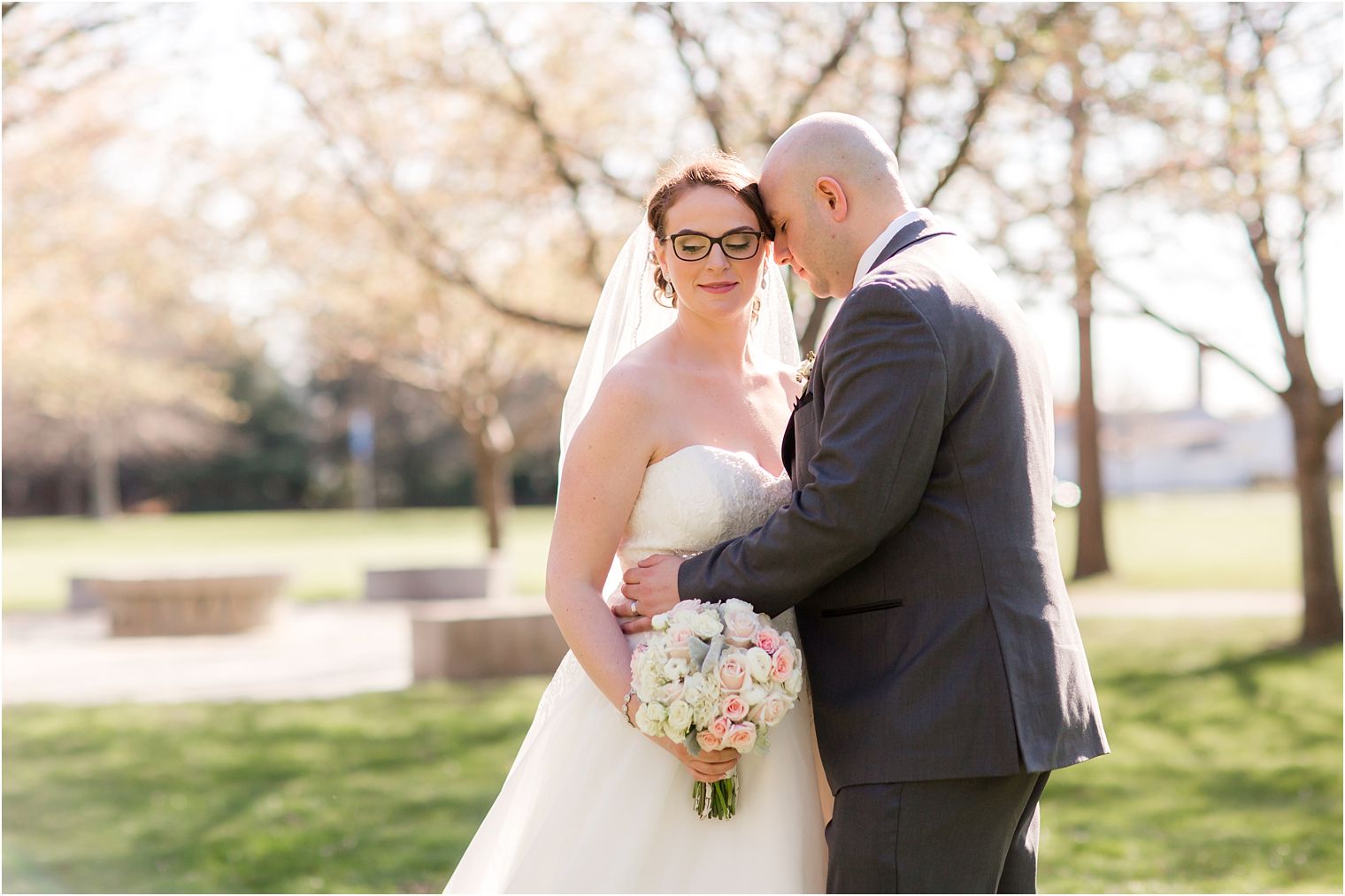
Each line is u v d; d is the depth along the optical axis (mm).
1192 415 66250
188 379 23234
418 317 13594
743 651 2359
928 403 2279
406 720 7965
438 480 53125
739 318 2760
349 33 8344
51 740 7516
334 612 15297
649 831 2588
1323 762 6492
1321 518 10328
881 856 2332
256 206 11445
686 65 7805
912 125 7781
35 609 16906
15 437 39875
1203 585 15758
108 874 4895
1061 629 2396
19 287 13406
